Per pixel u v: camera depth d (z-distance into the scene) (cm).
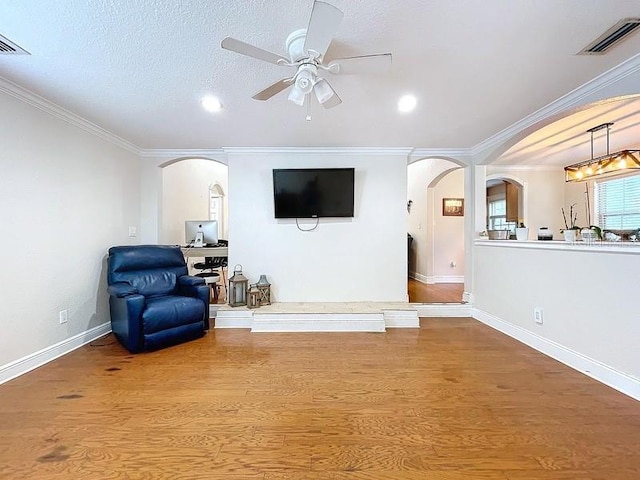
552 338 297
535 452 166
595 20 177
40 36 189
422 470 154
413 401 217
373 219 432
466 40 195
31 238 271
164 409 207
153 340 310
